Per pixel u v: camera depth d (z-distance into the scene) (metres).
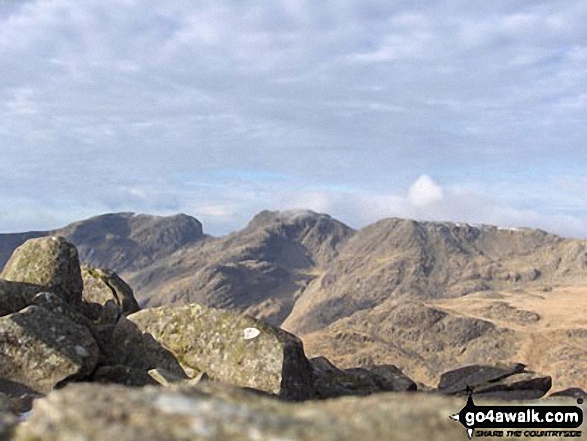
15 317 19.36
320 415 8.65
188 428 7.68
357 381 28.17
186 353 21.45
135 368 20.52
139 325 22.30
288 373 20.55
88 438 7.44
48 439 7.62
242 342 20.91
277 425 7.98
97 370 19.69
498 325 174.50
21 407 16.61
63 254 25.59
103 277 28.59
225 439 7.55
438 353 158.00
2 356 18.70
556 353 142.88
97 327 22.81
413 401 9.66
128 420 7.85
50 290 24.61
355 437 8.00
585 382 112.06
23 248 25.72
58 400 8.26
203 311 21.92
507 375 30.39
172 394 8.55
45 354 18.94
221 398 9.05
